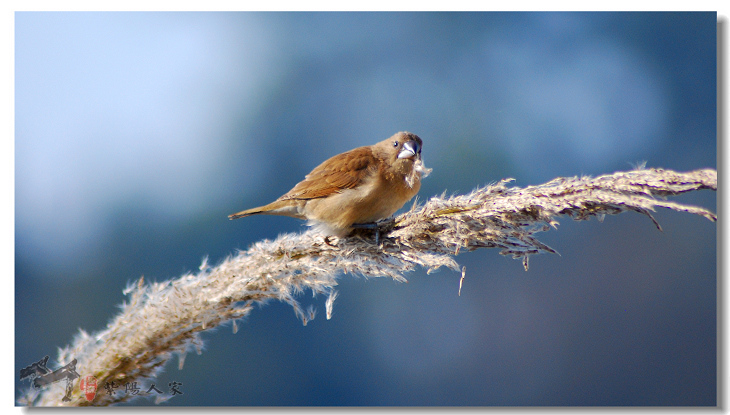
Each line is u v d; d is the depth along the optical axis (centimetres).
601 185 455
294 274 457
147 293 457
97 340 457
